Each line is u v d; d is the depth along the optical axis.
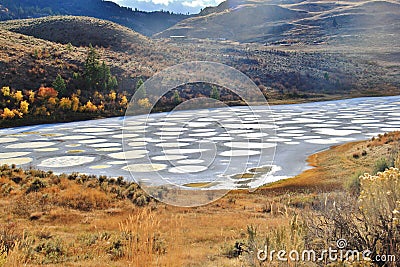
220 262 6.13
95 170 19.16
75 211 12.50
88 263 6.54
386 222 4.29
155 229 8.27
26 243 7.57
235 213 11.02
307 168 19.14
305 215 5.14
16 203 13.27
